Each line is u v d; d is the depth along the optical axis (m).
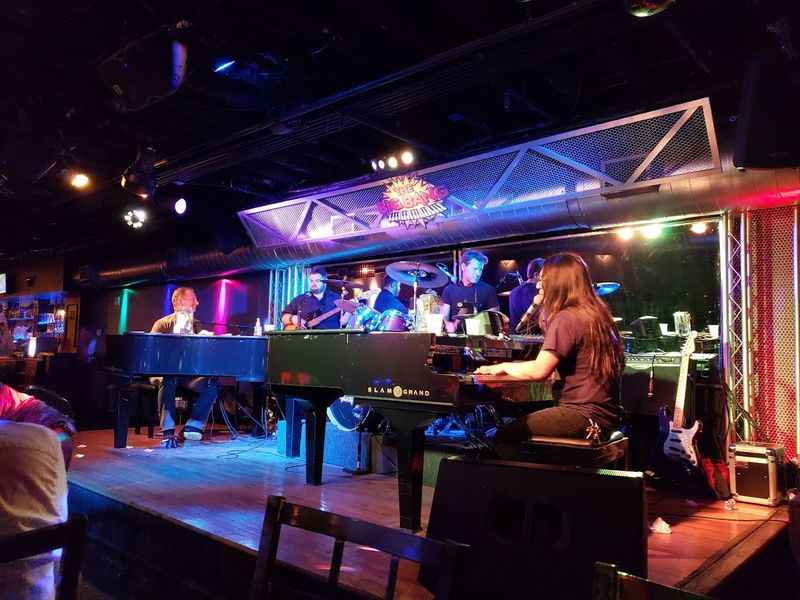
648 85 5.28
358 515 3.21
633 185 4.95
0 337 14.23
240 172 7.76
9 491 1.50
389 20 4.23
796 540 2.23
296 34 4.52
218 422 7.67
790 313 4.63
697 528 3.26
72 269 13.17
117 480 4.09
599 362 2.71
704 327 5.39
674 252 5.59
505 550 2.09
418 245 6.77
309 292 6.79
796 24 3.09
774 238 4.73
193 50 4.35
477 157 5.68
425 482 4.12
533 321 4.21
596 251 6.09
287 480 4.12
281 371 3.61
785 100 3.67
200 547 2.93
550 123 5.59
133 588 3.35
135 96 4.71
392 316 5.47
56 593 1.32
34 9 4.17
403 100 5.16
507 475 2.18
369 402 3.12
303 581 2.43
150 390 6.22
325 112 5.43
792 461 4.33
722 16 3.65
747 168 3.85
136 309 12.09
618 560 1.90
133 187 6.62
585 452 2.46
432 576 2.25
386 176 6.50
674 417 4.26
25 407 1.98
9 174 6.95
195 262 9.45
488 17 4.29
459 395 2.74
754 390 4.72
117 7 4.26
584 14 3.94
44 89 5.35
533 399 3.27
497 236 6.12
